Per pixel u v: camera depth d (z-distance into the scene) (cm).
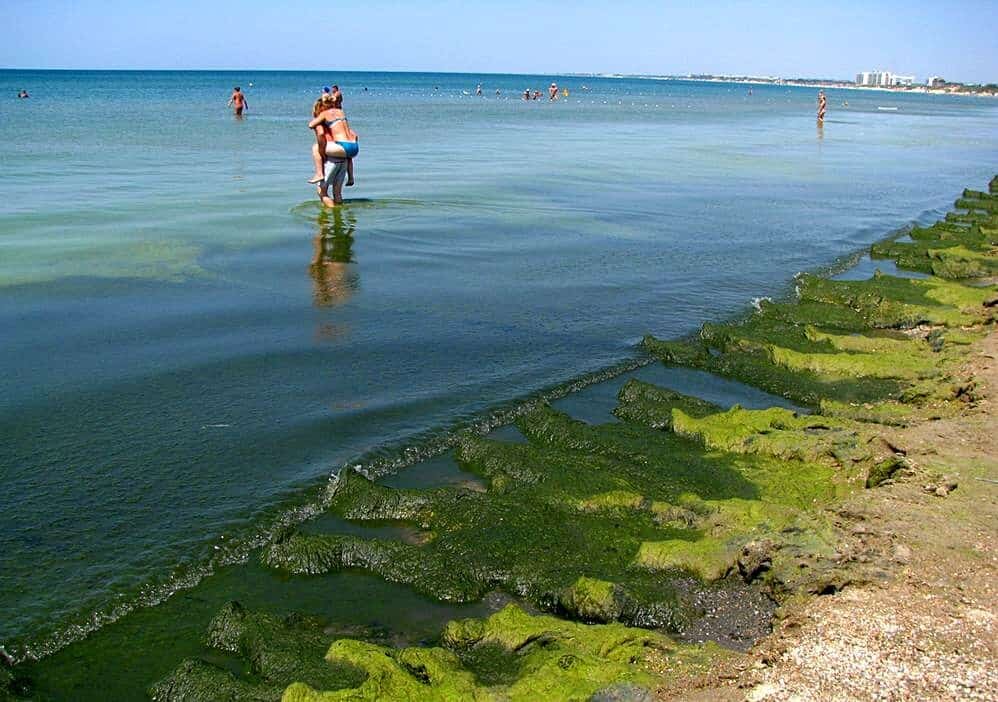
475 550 731
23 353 1138
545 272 1661
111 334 1221
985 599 636
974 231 2161
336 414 995
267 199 2272
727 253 1892
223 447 910
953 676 552
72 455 883
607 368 1177
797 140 5053
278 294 1444
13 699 562
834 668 561
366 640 636
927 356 1191
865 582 659
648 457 886
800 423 952
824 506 790
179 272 1547
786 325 1332
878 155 4259
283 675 571
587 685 543
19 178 2481
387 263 1675
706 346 1270
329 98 2112
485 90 13938
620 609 651
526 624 616
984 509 761
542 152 3769
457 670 563
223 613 640
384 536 776
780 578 676
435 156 3456
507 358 1198
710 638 629
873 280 1591
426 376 1120
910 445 888
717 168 3428
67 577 696
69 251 1658
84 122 4622
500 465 876
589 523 764
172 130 4225
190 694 562
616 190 2708
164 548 739
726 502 767
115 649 624
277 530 773
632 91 15888
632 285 1594
